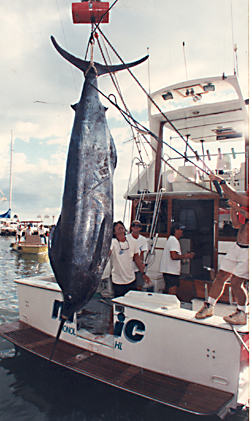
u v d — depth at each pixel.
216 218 4.17
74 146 1.94
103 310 4.04
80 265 1.79
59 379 3.12
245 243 2.44
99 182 1.90
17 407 2.69
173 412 2.60
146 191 4.86
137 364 2.81
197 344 2.48
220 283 2.56
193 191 4.27
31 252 18.23
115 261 3.48
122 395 2.84
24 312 4.04
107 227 1.87
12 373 3.27
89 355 3.07
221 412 2.38
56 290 3.56
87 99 2.06
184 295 4.18
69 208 1.82
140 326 2.80
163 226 4.64
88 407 2.68
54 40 2.11
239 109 4.57
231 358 2.33
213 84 4.20
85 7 2.00
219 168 5.05
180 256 3.68
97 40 2.12
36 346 3.31
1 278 11.05
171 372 2.61
